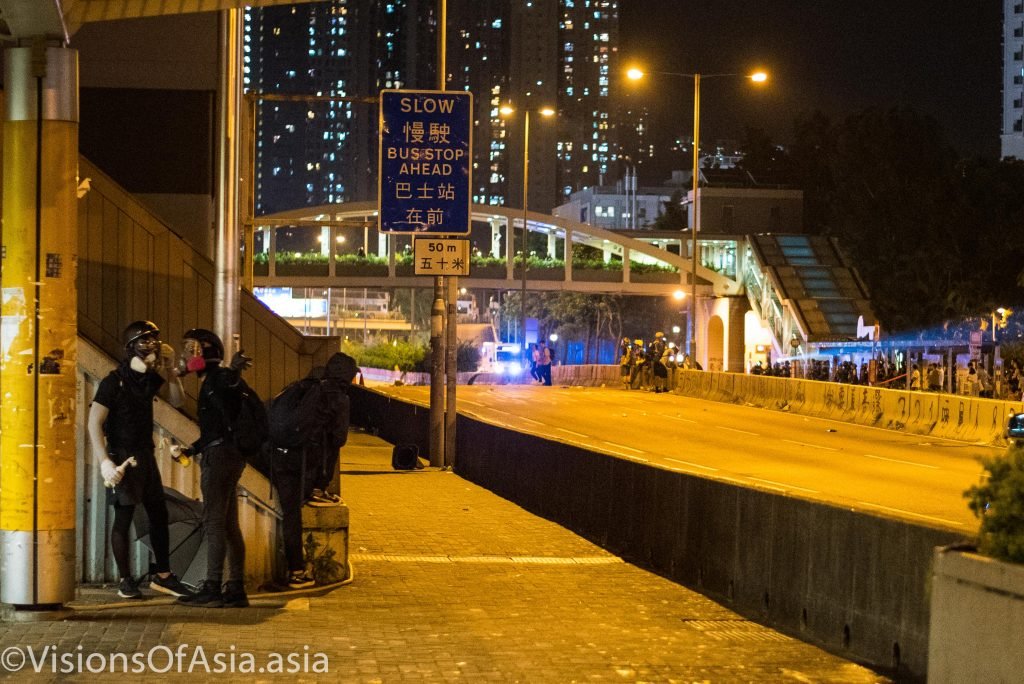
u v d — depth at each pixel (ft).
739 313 277.85
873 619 27.76
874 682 25.30
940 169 279.69
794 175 352.28
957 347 150.10
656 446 92.02
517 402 140.77
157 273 34.01
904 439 99.50
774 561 32.81
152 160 49.03
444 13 73.92
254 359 35.68
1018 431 89.40
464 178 63.67
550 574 39.60
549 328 346.95
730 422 115.96
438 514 54.80
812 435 102.73
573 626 30.48
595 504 48.78
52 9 26.45
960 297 218.59
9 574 27.78
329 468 35.22
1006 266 220.64
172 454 30.30
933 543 25.76
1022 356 144.25
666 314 353.31
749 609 33.91
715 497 36.96
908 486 66.69
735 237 275.80
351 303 422.00
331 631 28.14
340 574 35.12
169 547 31.86
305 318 351.67
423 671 24.59
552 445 55.52
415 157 63.41
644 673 25.27
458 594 34.86
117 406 28.94
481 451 69.41
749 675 25.50
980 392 125.80
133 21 48.85
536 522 52.80
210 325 34.40
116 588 31.60
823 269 248.11
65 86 27.55
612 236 282.77
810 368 164.35
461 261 64.39
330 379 33.73
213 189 49.65
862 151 282.77
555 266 289.33
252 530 33.73
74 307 27.89
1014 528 19.22
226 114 35.32
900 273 236.84
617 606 33.99
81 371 31.42
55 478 27.71
